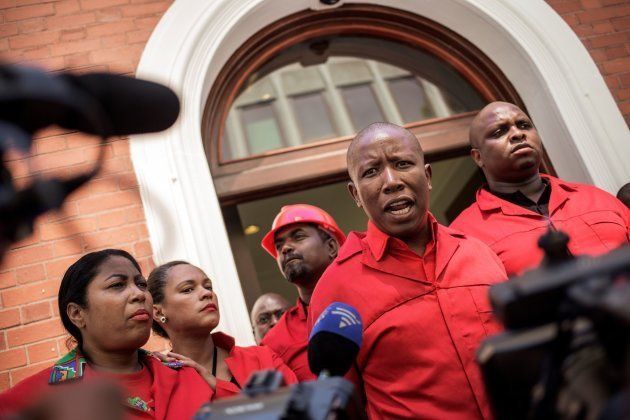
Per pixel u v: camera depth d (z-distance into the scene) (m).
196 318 2.02
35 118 0.65
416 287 1.79
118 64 3.21
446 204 4.58
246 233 4.95
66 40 3.25
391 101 3.79
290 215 2.75
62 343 2.71
